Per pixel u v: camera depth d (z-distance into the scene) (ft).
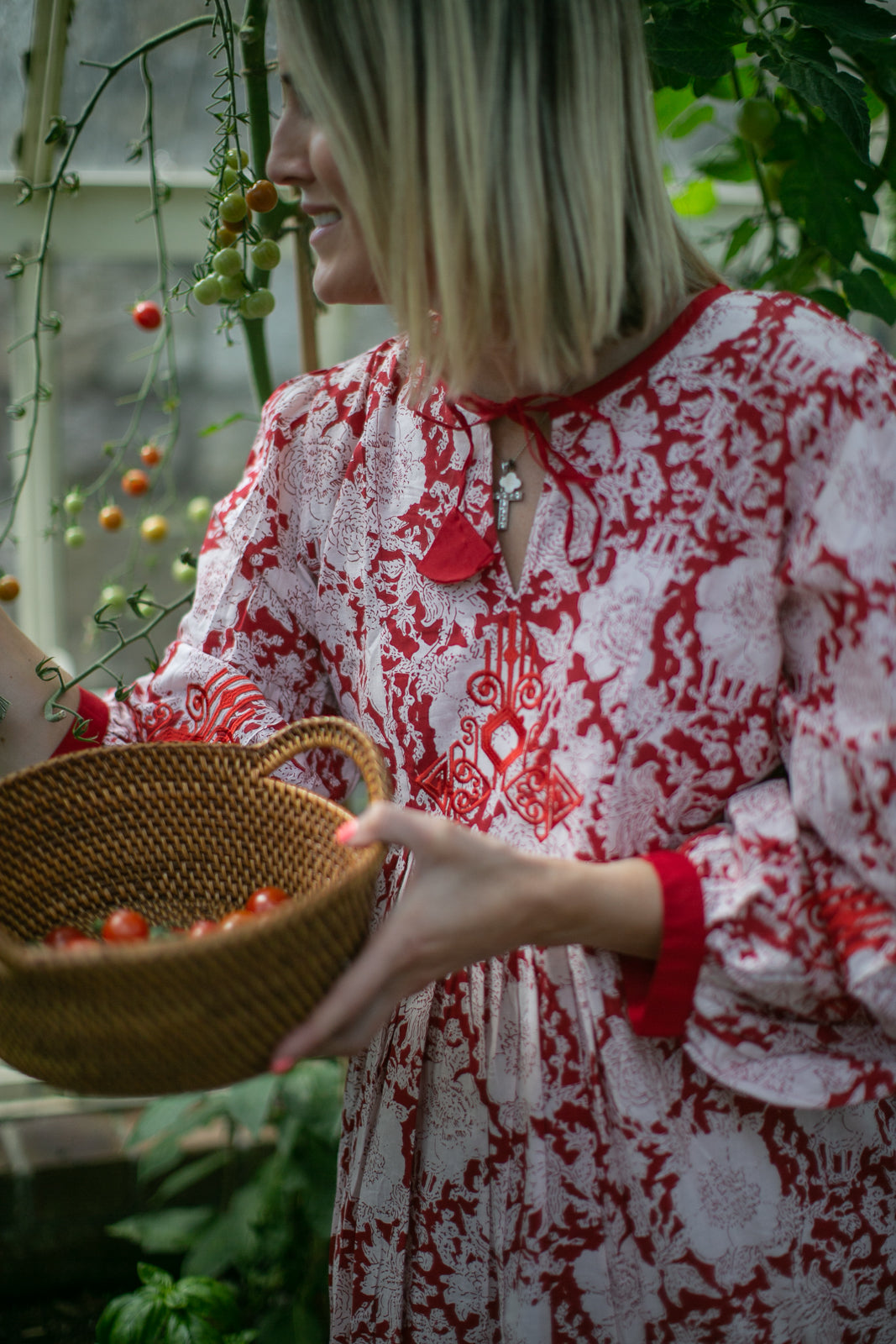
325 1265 4.96
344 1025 2.18
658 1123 2.53
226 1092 4.96
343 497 2.88
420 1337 2.81
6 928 2.58
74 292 5.27
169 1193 5.18
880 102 4.24
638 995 2.47
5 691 3.03
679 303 2.53
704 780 2.49
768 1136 2.54
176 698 3.08
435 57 2.17
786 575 2.37
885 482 2.27
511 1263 2.64
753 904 2.34
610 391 2.50
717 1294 2.55
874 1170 2.64
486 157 2.21
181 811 2.75
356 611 2.85
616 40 2.30
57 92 4.52
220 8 3.30
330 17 2.22
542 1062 2.58
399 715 2.73
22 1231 5.38
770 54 3.46
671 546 2.43
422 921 2.12
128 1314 4.32
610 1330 2.62
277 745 2.63
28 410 5.34
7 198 5.00
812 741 2.33
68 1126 5.59
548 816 2.57
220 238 3.42
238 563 3.02
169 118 4.80
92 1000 1.90
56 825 2.67
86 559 5.60
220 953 1.89
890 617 2.23
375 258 2.39
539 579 2.56
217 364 5.56
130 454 5.55
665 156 5.14
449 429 2.69
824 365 2.32
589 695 2.48
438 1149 2.73
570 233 2.29
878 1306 2.68
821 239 3.98
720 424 2.41
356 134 2.28
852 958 2.29
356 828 2.10
